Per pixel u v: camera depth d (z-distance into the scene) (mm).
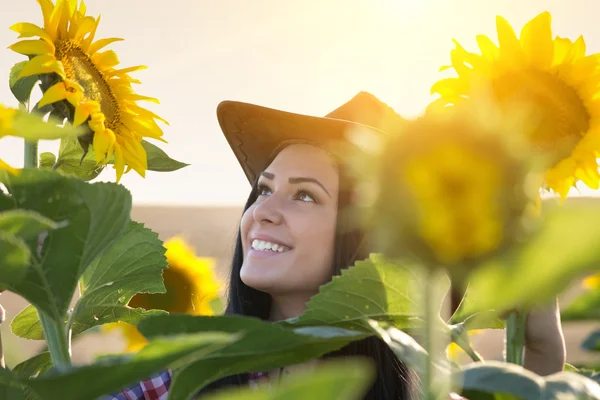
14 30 1604
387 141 552
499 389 691
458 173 516
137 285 1359
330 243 2867
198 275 3609
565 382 700
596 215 441
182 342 609
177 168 1846
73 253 886
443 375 733
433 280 550
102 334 2373
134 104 1899
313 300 990
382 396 2451
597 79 1730
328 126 2900
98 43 1901
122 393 2482
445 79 1704
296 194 2912
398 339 849
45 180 836
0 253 650
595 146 1698
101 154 1597
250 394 503
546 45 1763
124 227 918
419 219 517
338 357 2436
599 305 1028
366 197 549
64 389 634
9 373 765
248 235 2982
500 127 526
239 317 788
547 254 458
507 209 502
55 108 1581
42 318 979
